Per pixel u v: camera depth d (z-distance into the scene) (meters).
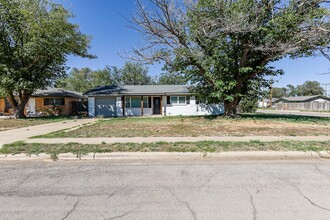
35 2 16.56
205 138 7.88
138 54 14.45
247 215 2.81
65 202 3.26
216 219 2.73
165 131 9.79
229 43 14.57
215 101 17.11
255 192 3.57
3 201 3.31
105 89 25.25
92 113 23.42
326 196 3.38
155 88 25.22
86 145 6.78
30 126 12.62
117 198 3.39
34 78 18.36
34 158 5.77
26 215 2.87
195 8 13.65
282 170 4.70
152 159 5.73
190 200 3.29
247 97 16.44
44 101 25.55
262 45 13.30
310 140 7.29
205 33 13.03
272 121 13.61
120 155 5.87
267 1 13.04
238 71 14.43
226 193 3.54
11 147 6.52
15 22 16.70
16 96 24.14
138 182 4.08
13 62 17.52
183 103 23.78
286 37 12.83
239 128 10.48
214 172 4.61
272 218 2.73
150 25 14.03
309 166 4.97
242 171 4.66
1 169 4.95
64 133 9.30
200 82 16.88
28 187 3.87
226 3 12.86
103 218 2.78
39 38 16.42
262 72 15.71
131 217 2.80
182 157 5.84
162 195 3.49
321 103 41.28
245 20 12.34
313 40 12.15
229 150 6.09
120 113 23.66
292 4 12.41
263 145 6.57
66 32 17.81
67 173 4.63
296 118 15.80
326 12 11.02
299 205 3.09
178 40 14.56
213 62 13.77
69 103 26.61
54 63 19.56
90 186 3.90
